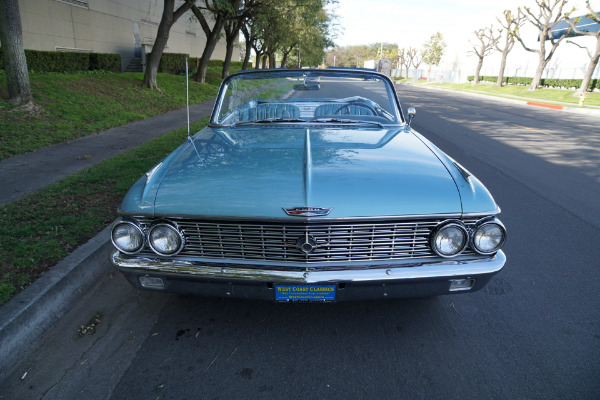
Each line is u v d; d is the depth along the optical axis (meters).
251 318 2.74
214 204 2.15
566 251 3.79
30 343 2.46
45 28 16.64
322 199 2.11
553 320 2.73
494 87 35.78
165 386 2.14
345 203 2.10
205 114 12.05
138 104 12.21
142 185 2.36
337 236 2.14
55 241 3.37
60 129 8.27
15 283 2.74
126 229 2.22
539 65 29.39
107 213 4.07
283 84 3.65
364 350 2.42
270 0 18.19
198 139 3.02
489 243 2.18
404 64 72.62
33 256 3.12
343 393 2.09
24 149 6.72
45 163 6.06
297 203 2.09
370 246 2.17
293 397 2.07
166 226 2.17
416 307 2.87
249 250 2.21
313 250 2.16
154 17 25.84
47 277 2.82
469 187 2.27
